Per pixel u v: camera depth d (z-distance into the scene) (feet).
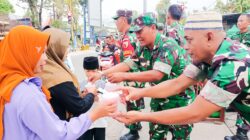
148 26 9.61
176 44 9.75
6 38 5.88
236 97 5.98
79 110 7.45
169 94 8.00
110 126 17.21
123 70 11.35
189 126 10.35
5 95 5.56
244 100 5.92
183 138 10.41
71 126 6.24
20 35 5.85
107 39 35.12
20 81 5.71
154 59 9.97
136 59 11.19
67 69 7.79
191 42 6.07
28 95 5.61
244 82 5.46
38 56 6.06
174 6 13.84
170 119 6.19
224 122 17.48
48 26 8.66
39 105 5.67
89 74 10.67
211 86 5.62
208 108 5.70
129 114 6.67
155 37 9.80
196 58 6.36
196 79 7.62
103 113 6.72
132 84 14.87
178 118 6.07
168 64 9.47
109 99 6.77
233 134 15.65
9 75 5.81
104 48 37.47
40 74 7.07
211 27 5.78
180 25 13.32
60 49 7.79
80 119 6.45
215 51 5.97
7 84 5.70
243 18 16.07
